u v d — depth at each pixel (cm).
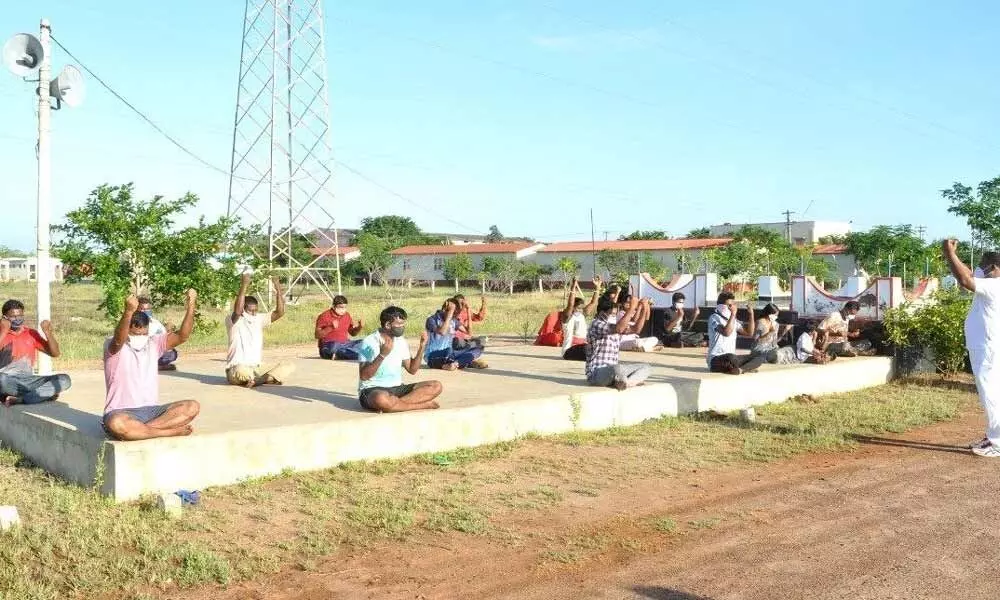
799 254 6097
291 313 3102
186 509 701
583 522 713
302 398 1024
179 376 1265
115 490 712
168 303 2134
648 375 1214
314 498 744
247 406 957
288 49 3403
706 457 941
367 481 802
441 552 637
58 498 714
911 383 1554
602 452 951
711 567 619
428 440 910
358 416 885
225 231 2147
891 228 5928
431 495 766
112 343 753
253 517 693
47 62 1153
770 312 1432
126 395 757
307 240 3650
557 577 596
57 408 936
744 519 733
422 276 7881
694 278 2123
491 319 3067
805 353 1487
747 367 1312
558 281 7162
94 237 2009
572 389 1117
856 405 1295
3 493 734
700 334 1842
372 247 7469
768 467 914
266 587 566
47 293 1155
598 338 1145
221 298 2136
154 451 731
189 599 543
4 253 9625
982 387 990
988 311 981
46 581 554
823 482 857
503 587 576
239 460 780
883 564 627
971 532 704
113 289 1955
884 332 1638
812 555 646
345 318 1573
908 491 830
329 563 609
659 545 664
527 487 807
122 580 562
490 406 964
